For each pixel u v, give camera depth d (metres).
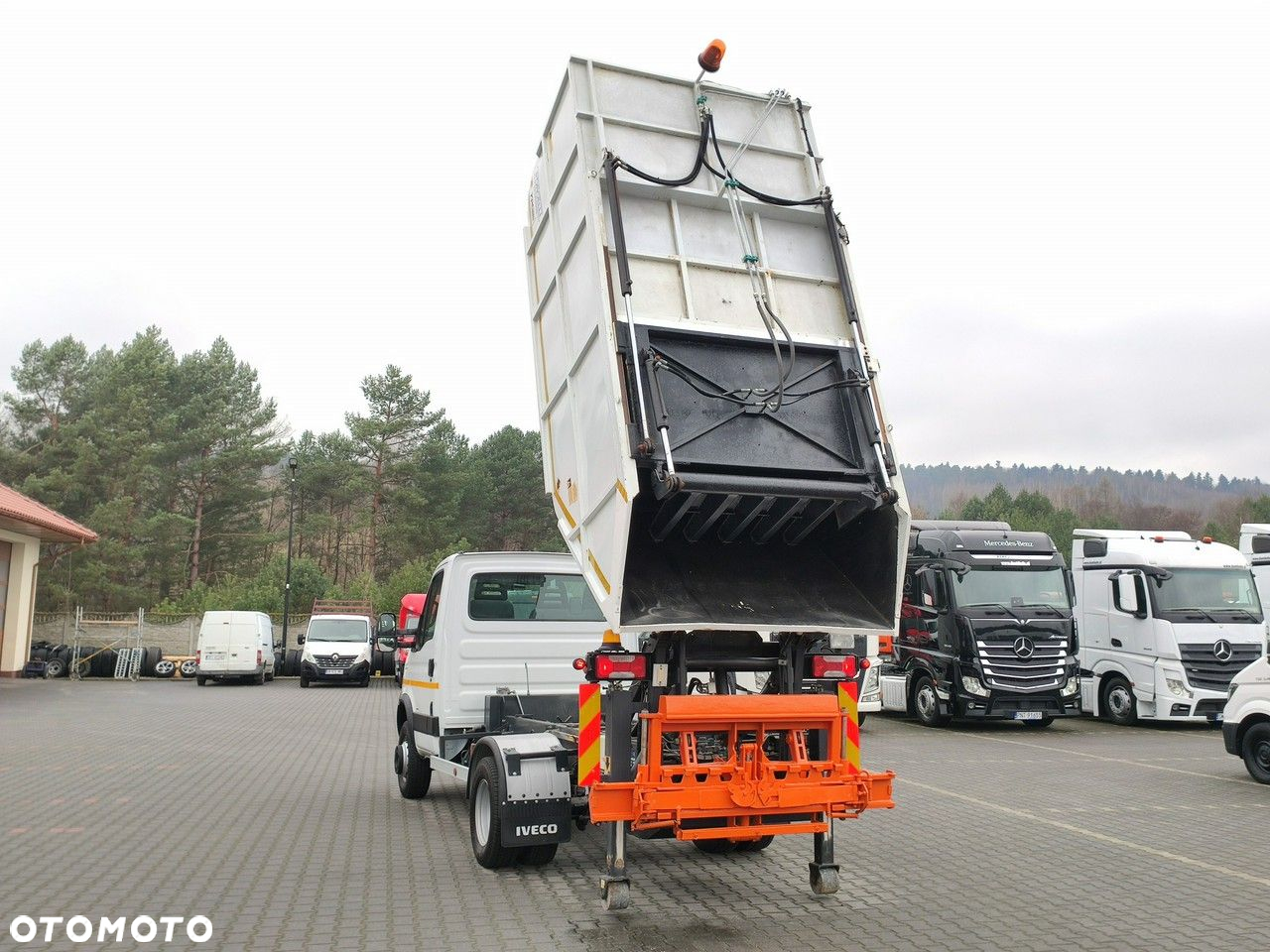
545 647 9.29
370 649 31.91
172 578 50.41
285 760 13.48
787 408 6.42
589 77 6.74
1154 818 9.66
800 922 6.12
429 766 10.01
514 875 7.18
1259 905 6.61
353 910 6.27
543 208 7.42
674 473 5.81
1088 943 5.80
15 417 51.25
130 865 7.43
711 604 6.32
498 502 63.19
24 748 14.35
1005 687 17.50
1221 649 17.78
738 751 6.25
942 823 9.38
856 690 6.57
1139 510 124.06
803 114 7.24
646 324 6.20
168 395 53.56
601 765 6.07
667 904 6.48
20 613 32.44
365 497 58.97
